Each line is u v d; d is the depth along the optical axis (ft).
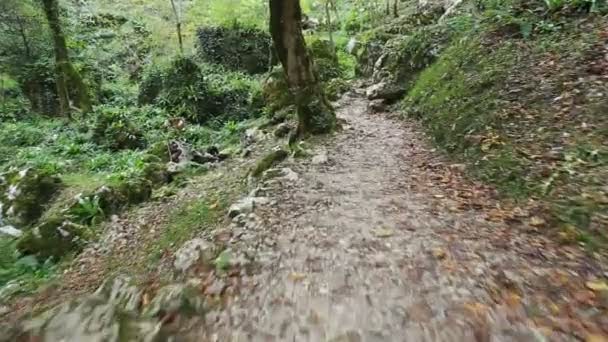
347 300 10.40
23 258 20.81
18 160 40.45
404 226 14.29
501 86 23.09
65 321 9.71
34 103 61.67
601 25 22.15
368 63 51.72
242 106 51.47
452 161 20.42
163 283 12.54
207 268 12.85
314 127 28.63
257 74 65.16
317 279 11.53
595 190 13.10
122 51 78.59
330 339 8.97
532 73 22.36
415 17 53.52
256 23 69.92
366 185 18.99
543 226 12.66
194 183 28.53
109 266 18.35
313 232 14.55
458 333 8.67
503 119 20.45
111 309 10.27
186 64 52.19
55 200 29.73
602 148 14.85
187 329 9.52
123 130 43.96
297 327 9.51
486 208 14.89
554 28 24.82
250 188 21.47
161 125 45.96
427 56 37.11
